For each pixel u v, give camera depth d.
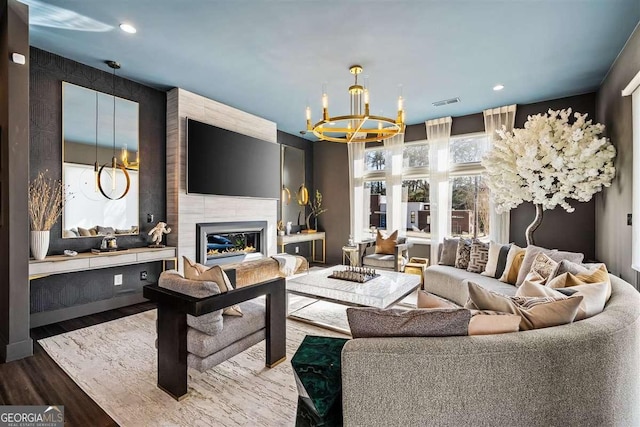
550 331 1.27
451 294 3.51
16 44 2.44
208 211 4.45
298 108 4.91
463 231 5.19
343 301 2.95
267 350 2.36
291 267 3.69
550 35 2.75
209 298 1.92
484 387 1.16
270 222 5.49
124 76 3.77
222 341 2.13
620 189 3.07
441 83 3.82
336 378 1.37
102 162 3.64
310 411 1.44
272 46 2.99
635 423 1.43
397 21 2.56
